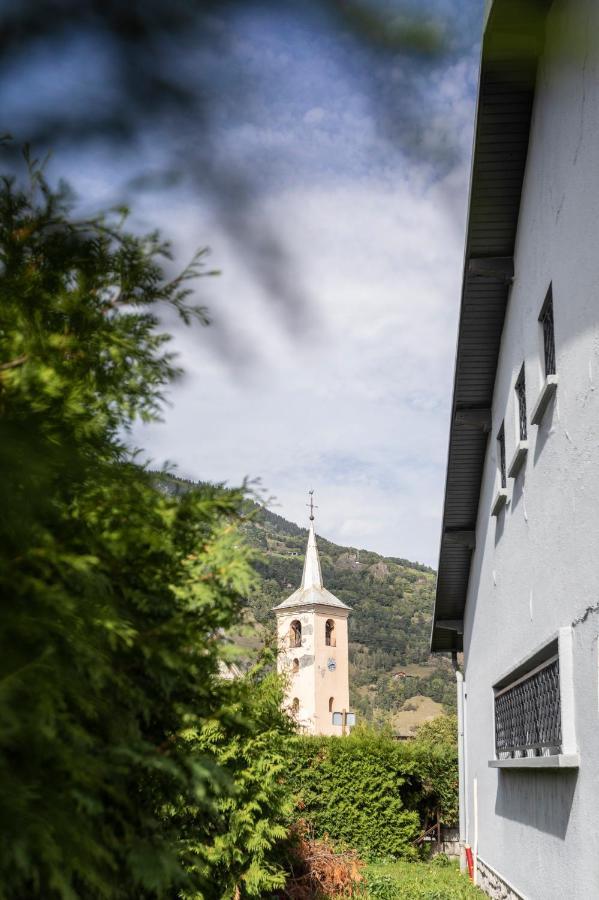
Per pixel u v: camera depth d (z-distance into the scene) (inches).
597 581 225.3
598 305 222.5
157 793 116.2
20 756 78.0
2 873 74.8
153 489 105.5
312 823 735.1
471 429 514.3
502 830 438.0
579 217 242.8
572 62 74.9
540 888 319.9
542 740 307.1
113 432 106.3
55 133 40.1
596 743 228.4
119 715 101.2
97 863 87.1
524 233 356.2
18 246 91.8
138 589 111.0
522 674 365.1
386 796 769.6
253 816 309.9
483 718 521.3
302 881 428.5
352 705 3782.0
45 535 82.4
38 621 77.4
